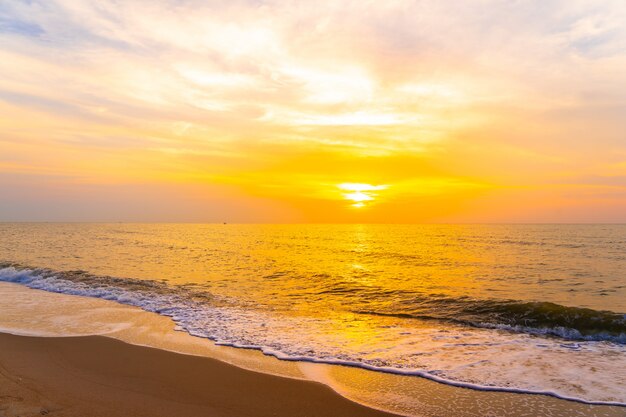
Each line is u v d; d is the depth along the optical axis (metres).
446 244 56.53
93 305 14.17
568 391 6.96
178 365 8.16
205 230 124.81
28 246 42.66
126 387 7.01
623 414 6.07
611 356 9.06
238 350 9.23
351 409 6.22
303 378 7.50
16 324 11.46
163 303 14.43
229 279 21.09
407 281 21.50
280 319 12.46
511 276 23.77
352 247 50.16
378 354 9.03
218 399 6.54
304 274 23.45
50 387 6.96
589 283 21.23
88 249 39.69
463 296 16.59
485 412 6.14
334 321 12.34
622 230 121.94
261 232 109.50
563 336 10.98
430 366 8.23
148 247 43.97
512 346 9.84
